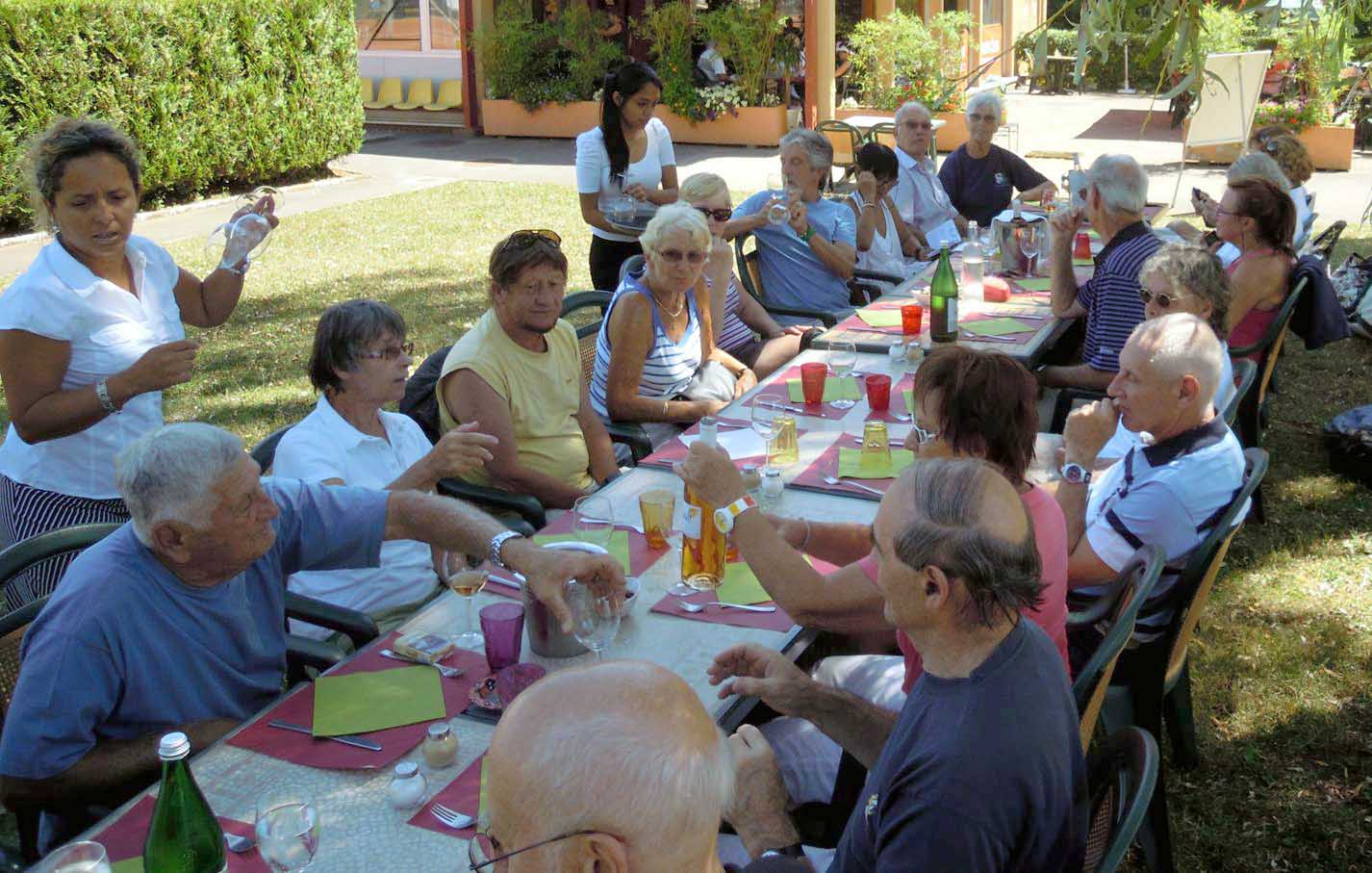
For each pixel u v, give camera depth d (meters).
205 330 7.73
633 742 1.20
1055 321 4.93
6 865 2.14
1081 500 3.01
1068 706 1.74
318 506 2.54
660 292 4.22
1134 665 2.93
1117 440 3.69
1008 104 19.53
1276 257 4.62
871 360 4.43
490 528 2.46
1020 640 1.72
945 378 2.34
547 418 3.77
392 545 3.12
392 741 2.09
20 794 2.14
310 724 2.15
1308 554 4.48
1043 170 12.73
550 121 16.95
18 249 10.29
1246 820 3.08
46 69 10.70
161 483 2.12
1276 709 3.54
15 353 3.03
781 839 1.98
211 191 13.17
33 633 2.17
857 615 2.39
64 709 2.11
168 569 2.22
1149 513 2.90
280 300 8.48
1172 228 6.27
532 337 3.73
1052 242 4.98
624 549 2.85
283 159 13.52
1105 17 2.76
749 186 12.69
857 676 2.73
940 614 1.70
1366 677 3.68
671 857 1.20
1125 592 2.72
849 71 16.53
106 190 3.02
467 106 17.47
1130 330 4.61
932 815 1.61
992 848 1.60
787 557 2.44
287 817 1.74
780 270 5.86
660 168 6.34
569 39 16.69
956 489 1.71
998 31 19.77
